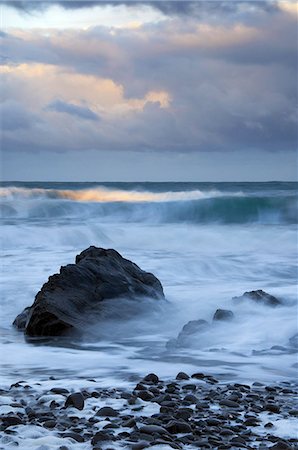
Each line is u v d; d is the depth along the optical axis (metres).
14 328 12.77
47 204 38.19
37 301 12.38
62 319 11.94
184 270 18.97
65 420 6.68
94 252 14.13
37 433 6.17
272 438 6.22
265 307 12.97
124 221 36.66
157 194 48.44
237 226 32.78
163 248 25.33
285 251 24.44
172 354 10.48
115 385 8.30
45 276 17.22
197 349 10.91
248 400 7.64
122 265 13.91
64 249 24.22
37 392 7.89
